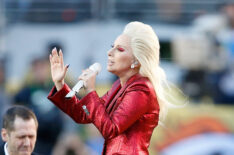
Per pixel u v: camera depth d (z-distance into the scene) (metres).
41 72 27.67
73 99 10.78
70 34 28.14
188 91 27.14
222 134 26.42
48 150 26.47
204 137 26.23
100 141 26.52
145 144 10.70
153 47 10.80
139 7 28.47
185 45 27.58
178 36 27.69
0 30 28.67
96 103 10.31
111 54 10.91
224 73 27.45
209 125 26.42
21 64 28.36
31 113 11.62
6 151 11.66
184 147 26.16
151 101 10.62
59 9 28.81
